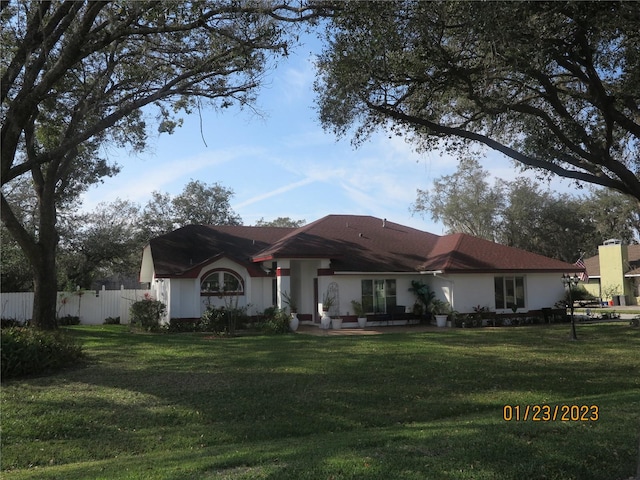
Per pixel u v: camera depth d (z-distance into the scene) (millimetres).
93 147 21781
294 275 27016
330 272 23438
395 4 10258
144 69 16031
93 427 8078
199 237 28375
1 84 12531
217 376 11508
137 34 13180
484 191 50938
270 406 9117
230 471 5637
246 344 17141
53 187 20453
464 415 8625
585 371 12023
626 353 14727
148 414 8656
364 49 10844
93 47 12594
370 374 11633
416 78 12414
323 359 13656
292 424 8203
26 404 9141
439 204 51906
